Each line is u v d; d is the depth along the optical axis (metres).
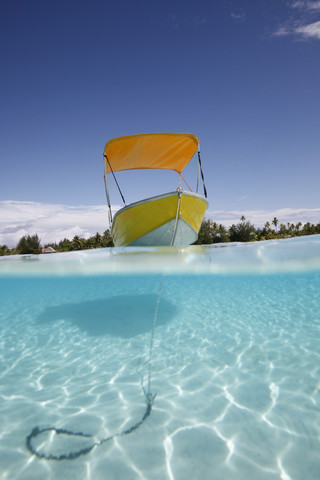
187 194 8.38
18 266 7.27
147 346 4.18
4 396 2.74
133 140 8.16
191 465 1.74
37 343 4.50
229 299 8.02
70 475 1.69
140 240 9.73
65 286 10.55
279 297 8.02
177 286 9.87
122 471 1.71
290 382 2.78
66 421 2.26
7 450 1.92
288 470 1.67
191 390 2.72
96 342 4.46
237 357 3.56
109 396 2.68
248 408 2.35
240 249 7.04
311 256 6.55
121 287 10.46
